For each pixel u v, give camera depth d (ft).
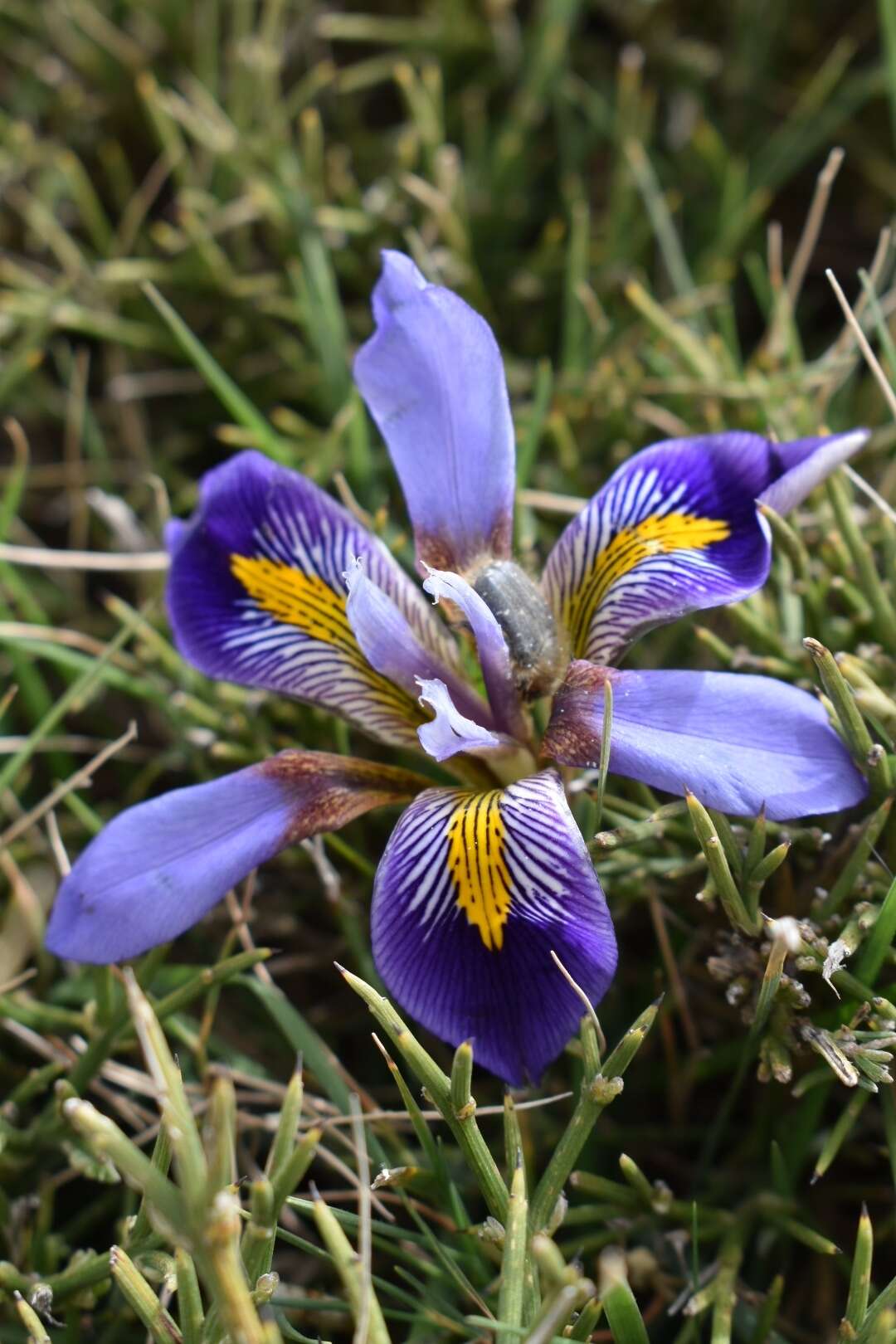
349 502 0.75
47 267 0.90
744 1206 0.65
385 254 0.66
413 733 0.66
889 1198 0.67
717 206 0.90
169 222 0.92
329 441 0.78
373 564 0.67
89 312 0.87
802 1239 0.63
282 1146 0.56
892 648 0.69
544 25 0.91
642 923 0.70
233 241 0.88
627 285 0.81
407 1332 0.64
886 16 0.84
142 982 0.67
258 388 0.87
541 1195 0.59
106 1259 0.62
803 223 0.92
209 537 0.68
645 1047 0.69
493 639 0.63
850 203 0.92
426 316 0.65
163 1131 0.59
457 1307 0.63
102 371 0.89
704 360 0.80
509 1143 0.59
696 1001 0.68
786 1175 0.64
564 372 0.83
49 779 0.79
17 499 0.78
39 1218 0.65
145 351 0.88
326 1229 0.55
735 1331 0.64
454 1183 0.65
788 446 0.65
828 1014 0.64
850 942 0.62
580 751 0.61
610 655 0.63
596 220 0.91
